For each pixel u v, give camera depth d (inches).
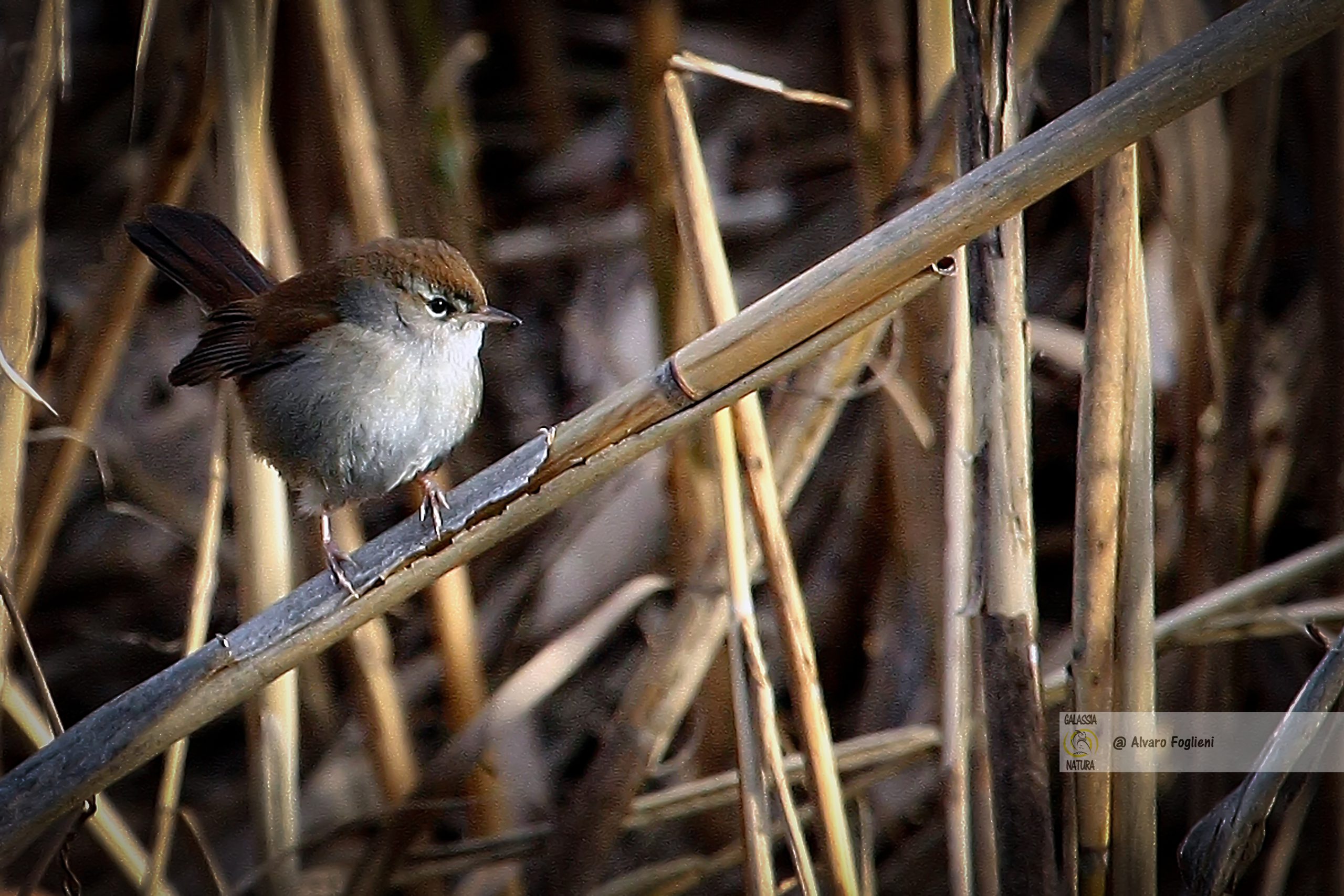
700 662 331.6
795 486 318.0
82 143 449.1
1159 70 200.1
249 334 295.4
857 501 376.8
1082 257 408.5
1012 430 233.9
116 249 322.3
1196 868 242.8
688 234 278.5
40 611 421.4
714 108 446.0
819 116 440.1
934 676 343.0
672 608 374.3
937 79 299.7
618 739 335.6
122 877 383.6
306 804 373.7
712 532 343.9
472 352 305.4
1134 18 233.6
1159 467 382.9
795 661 265.3
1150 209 372.5
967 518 277.7
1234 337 337.1
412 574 228.8
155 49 422.6
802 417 318.7
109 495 342.3
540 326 435.5
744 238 434.0
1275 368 382.0
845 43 334.3
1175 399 359.3
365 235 323.6
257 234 307.9
